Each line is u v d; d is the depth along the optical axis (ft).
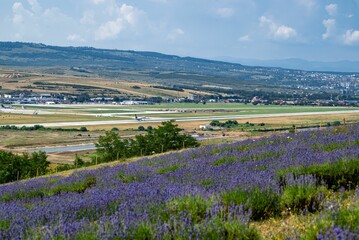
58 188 57.36
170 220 23.24
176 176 44.68
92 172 70.13
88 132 561.02
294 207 28.53
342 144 52.06
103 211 30.40
